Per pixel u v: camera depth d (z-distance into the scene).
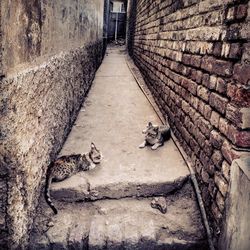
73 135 3.81
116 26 23.44
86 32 5.84
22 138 1.90
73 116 4.25
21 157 1.88
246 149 1.84
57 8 2.99
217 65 2.21
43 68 2.41
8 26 1.59
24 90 1.91
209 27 2.41
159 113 4.79
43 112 2.45
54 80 2.87
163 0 4.88
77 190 2.58
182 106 3.31
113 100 5.79
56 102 3.00
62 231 2.27
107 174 2.78
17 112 1.79
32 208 2.21
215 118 2.24
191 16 3.02
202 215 2.37
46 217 2.38
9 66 1.63
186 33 3.20
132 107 5.31
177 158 3.15
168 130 3.59
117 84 7.38
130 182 2.65
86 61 5.93
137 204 2.63
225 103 2.04
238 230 1.69
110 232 2.28
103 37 12.80
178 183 2.71
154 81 5.63
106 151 3.32
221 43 2.14
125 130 4.09
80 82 5.03
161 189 2.70
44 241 2.18
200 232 2.30
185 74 3.19
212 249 2.11
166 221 2.41
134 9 12.10
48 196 2.39
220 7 2.17
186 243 2.22
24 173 1.95
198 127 2.68
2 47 1.51
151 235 2.25
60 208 2.52
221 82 2.13
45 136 2.54
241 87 1.78
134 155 3.23
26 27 1.93
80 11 4.87
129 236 2.24
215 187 2.19
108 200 2.66
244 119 1.78
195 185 2.64
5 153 1.70
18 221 1.89
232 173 1.82
